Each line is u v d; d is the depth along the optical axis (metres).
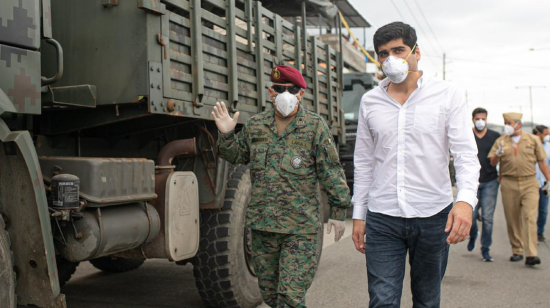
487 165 7.04
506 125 6.83
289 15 7.11
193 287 5.74
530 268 6.68
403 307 4.93
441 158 2.81
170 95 3.82
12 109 2.88
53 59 3.95
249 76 4.89
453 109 2.78
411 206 2.79
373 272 2.87
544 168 6.94
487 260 7.09
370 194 2.96
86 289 5.64
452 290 5.57
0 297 2.78
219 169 4.52
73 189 3.17
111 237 3.42
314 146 3.33
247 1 4.82
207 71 4.25
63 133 4.04
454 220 2.59
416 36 2.87
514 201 6.93
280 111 3.29
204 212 4.58
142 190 3.71
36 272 2.98
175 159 4.66
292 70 3.35
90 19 3.83
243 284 4.68
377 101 2.92
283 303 3.20
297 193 3.29
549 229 10.20
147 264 6.99
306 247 3.27
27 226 2.97
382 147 2.88
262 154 3.35
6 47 2.97
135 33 3.69
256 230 3.36
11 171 2.97
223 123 3.45
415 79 2.86
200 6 4.15
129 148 4.67
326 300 5.19
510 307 4.95
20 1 3.04
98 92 3.79
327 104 6.81
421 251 2.83
